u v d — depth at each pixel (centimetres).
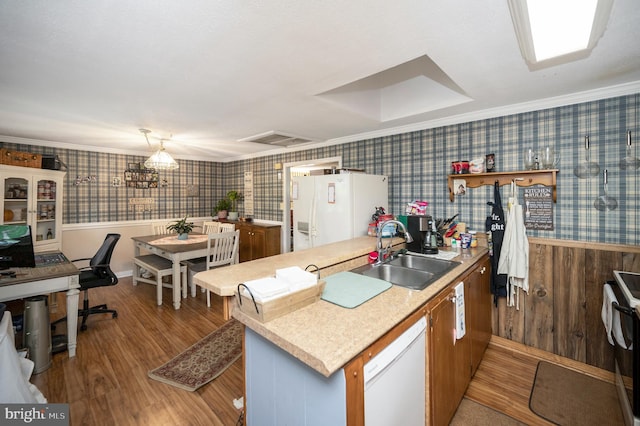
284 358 106
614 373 207
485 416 174
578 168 221
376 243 233
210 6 119
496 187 253
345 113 269
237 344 257
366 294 136
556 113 231
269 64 172
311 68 177
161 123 305
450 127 288
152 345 255
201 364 226
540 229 239
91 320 306
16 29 135
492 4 118
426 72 258
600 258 213
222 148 466
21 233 209
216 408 181
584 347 221
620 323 165
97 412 176
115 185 469
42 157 364
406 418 120
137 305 349
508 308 254
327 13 125
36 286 216
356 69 179
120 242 475
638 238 202
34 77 189
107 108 254
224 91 215
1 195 318
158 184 521
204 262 384
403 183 325
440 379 147
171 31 138
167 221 531
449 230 267
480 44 150
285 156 476
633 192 203
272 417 114
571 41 133
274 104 243
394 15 126
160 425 166
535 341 242
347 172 296
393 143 333
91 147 441
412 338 120
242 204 571
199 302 360
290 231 482
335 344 91
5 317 152
